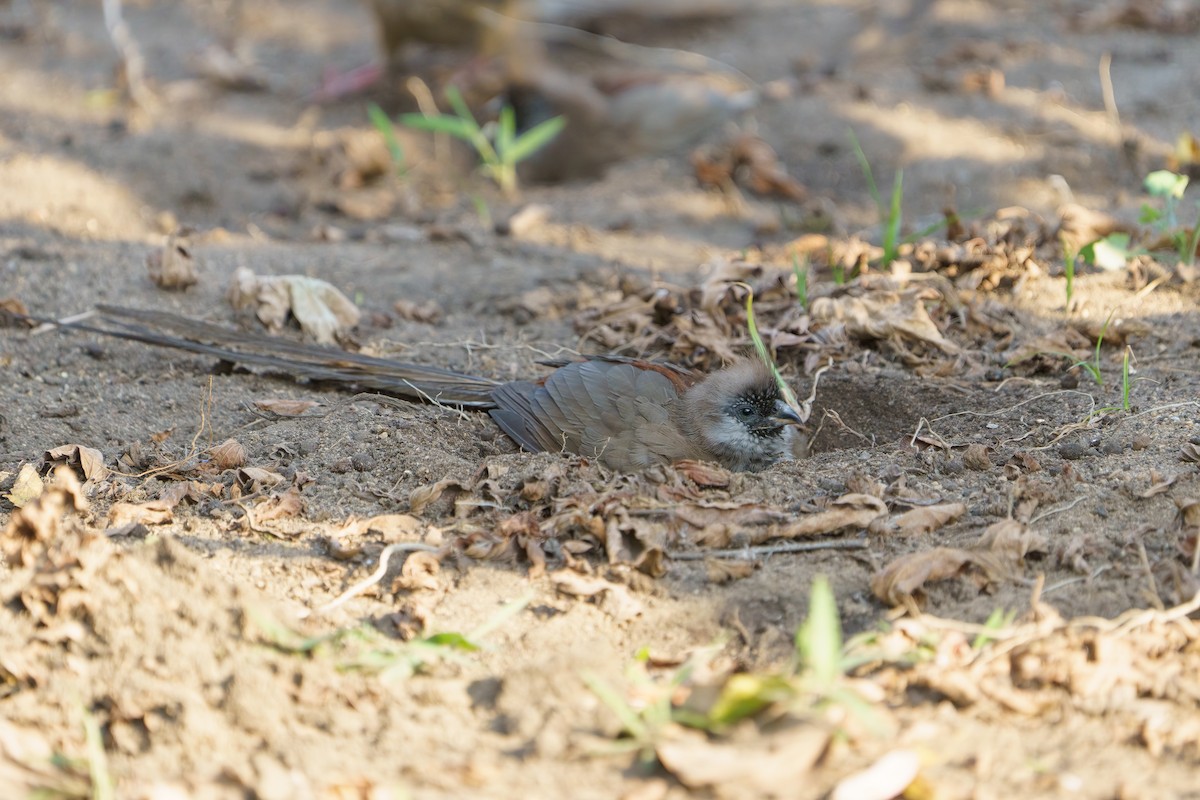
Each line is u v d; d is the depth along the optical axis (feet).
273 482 31.86
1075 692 22.84
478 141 56.70
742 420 36.37
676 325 42.52
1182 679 22.99
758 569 27.84
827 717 21.97
